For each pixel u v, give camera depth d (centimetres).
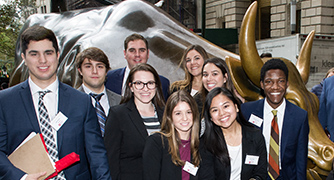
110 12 440
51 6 756
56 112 172
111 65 364
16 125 162
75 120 173
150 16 406
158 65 360
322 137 229
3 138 161
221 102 198
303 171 212
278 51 793
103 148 184
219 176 206
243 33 257
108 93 285
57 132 167
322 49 761
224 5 2009
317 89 500
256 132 208
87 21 474
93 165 176
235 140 211
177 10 1842
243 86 267
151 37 383
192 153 203
